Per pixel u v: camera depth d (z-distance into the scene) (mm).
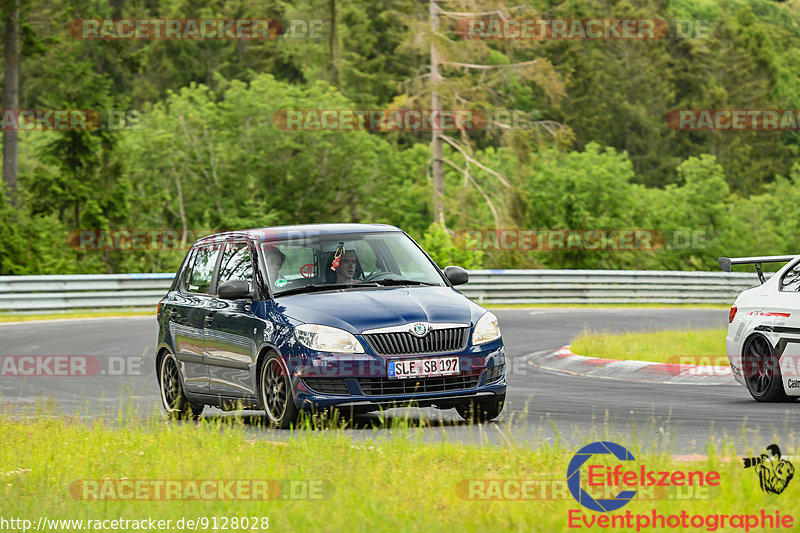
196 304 41781
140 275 113500
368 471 26625
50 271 158750
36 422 38125
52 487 27266
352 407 34875
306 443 30547
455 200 172375
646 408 41375
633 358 59031
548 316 104875
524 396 46719
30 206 175625
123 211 184750
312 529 21359
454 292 38625
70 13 181500
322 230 40438
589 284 131000
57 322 96750
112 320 99062
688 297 137500
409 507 22719
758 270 43031
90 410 45219
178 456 29891
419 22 169125
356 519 21719
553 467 26781
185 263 44875
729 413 38812
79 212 181875
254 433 35500
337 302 36500
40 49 167875
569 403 43719
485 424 37219
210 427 36438
